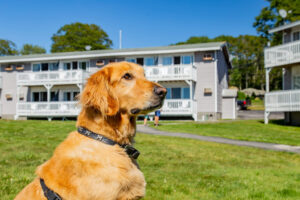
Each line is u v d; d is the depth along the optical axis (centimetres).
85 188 222
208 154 826
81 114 264
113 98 259
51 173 233
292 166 716
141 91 271
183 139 1122
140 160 698
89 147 241
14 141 875
